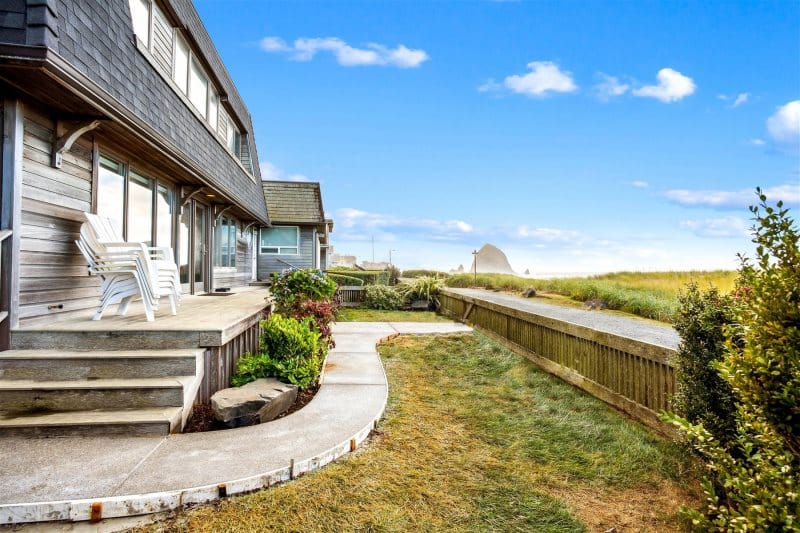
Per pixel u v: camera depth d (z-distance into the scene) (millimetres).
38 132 4090
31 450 2842
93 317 4523
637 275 17594
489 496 2621
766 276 1685
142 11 5809
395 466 2957
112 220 5074
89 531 2178
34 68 3264
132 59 4949
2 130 3680
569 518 2408
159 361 3607
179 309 5785
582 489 2746
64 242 4480
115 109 4195
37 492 2311
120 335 3824
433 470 2938
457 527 2301
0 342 3688
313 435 3211
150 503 2291
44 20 3191
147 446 2938
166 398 3375
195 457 2779
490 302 8172
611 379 4289
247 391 3750
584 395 4613
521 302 13773
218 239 10898
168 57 6660
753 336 1734
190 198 8203
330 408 3877
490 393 4844
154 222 6812
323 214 17312
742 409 1832
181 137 6586
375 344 7312
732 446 2346
